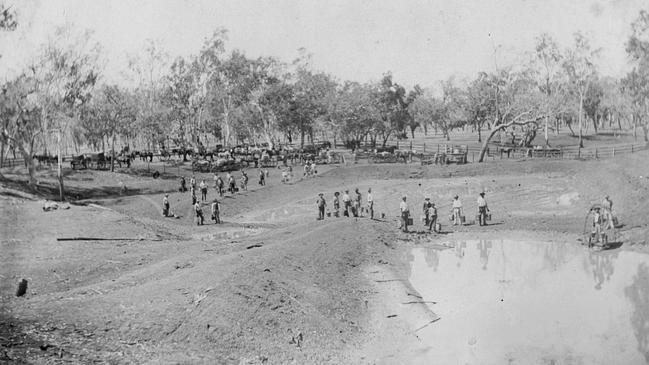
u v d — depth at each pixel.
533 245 22.19
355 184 35.72
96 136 33.81
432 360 12.21
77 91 28.50
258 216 30.48
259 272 15.45
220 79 35.06
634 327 13.63
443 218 28.06
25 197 25.17
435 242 23.77
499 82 34.69
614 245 21.45
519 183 30.80
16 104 26.56
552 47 31.39
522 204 27.77
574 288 16.64
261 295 13.87
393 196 32.59
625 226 22.81
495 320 14.45
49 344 10.69
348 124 44.62
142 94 33.25
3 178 26.83
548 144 34.91
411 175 36.38
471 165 35.66
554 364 11.91
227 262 16.42
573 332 13.55
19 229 20.22
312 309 14.16
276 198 33.97
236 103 38.03
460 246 22.83
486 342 13.16
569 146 32.97
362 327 14.09
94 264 17.09
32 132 27.45
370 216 29.27
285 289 14.80
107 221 23.06
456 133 58.44
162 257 18.39
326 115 43.97
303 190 35.22
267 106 39.75
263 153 42.41
